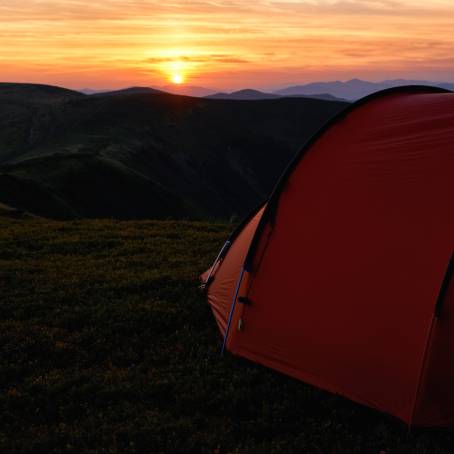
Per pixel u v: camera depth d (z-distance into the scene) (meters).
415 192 2.13
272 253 2.38
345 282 2.18
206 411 2.07
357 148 2.33
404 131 2.27
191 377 2.24
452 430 1.97
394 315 2.06
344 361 2.15
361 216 2.21
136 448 1.87
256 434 1.96
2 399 2.11
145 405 2.09
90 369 2.29
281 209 2.40
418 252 2.05
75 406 2.07
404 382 2.02
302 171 2.40
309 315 2.24
